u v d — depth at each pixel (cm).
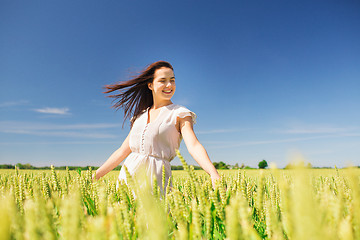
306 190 34
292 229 53
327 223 62
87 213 125
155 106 348
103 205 88
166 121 299
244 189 127
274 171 57
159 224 48
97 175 338
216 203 100
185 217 103
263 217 117
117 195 152
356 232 59
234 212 51
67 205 55
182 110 298
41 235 53
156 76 343
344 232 53
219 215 99
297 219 35
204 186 121
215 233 100
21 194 138
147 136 295
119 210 86
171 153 297
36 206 55
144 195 54
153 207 52
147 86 385
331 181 157
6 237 37
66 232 54
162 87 335
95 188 135
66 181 176
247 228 52
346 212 83
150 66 355
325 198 66
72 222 54
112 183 163
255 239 76
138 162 284
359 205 58
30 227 52
